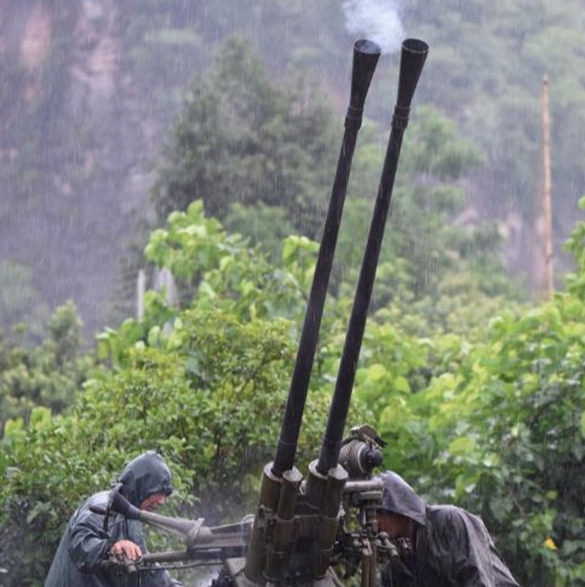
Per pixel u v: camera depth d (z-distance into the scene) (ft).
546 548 51.19
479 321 108.68
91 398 48.80
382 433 53.31
